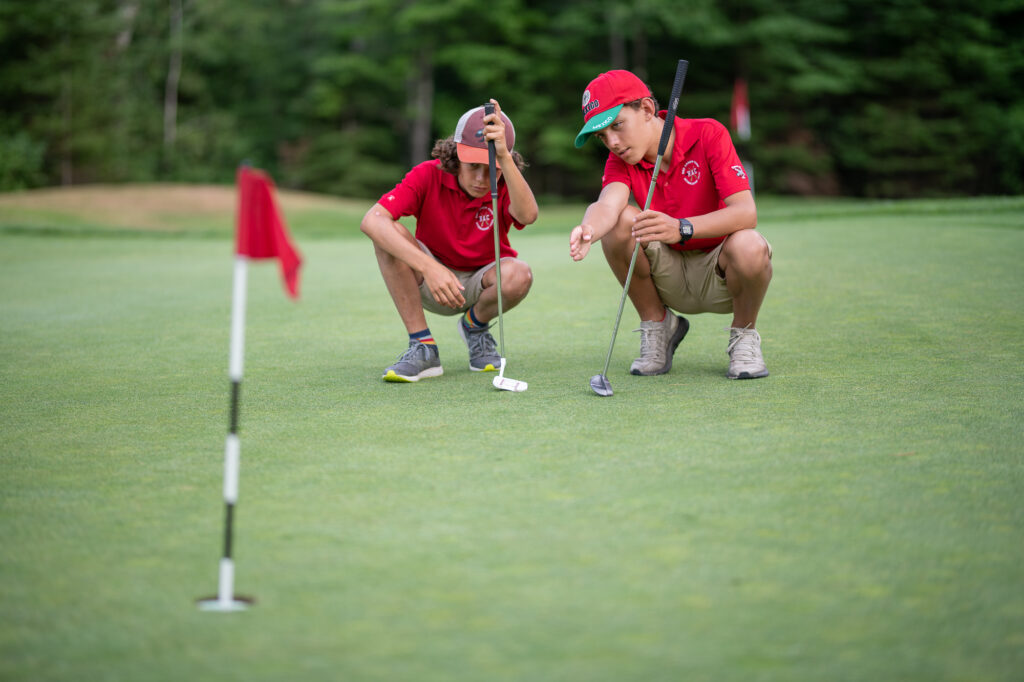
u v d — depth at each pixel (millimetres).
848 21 38500
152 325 6289
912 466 2877
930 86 37062
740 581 2092
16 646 1851
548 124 38031
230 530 2041
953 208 12906
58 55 34625
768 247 4168
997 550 2244
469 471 2922
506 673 1721
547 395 4008
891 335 5184
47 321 6512
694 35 34812
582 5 36719
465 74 37188
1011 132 35688
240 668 1758
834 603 1982
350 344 5512
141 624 1938
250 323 6316
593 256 9797
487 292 4652
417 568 2193
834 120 38594
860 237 9844
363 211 22828
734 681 1686
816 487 2699
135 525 2520
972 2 36781
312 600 2037
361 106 39594
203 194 22266
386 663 1765
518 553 2268
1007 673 1710
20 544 2385
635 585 2080
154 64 38031
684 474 2844
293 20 41469
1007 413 3500
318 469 2984
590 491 2705
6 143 32469
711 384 4168
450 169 4488
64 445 3354
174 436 3455
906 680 1688
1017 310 5781
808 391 3941
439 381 4414
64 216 19359
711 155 4246
